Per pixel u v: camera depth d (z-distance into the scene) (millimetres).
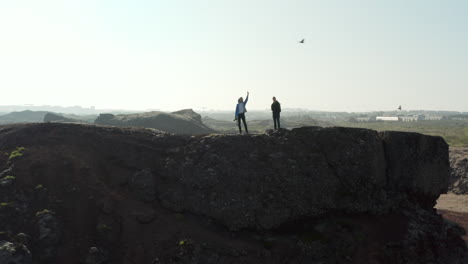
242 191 21188
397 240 20703
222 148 23172
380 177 23406
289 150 23047
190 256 18141
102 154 23812
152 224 19750
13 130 25188
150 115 76438
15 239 17531
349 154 22719
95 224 19156
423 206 24547
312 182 21812
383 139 24922
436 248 21359
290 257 18672
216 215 20438
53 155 22781
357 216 21766
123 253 18172
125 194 21484
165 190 21906
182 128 73312
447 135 130125
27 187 20203
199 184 21656
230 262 18125
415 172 24047
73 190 20609
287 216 20562
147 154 23906
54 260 17469
